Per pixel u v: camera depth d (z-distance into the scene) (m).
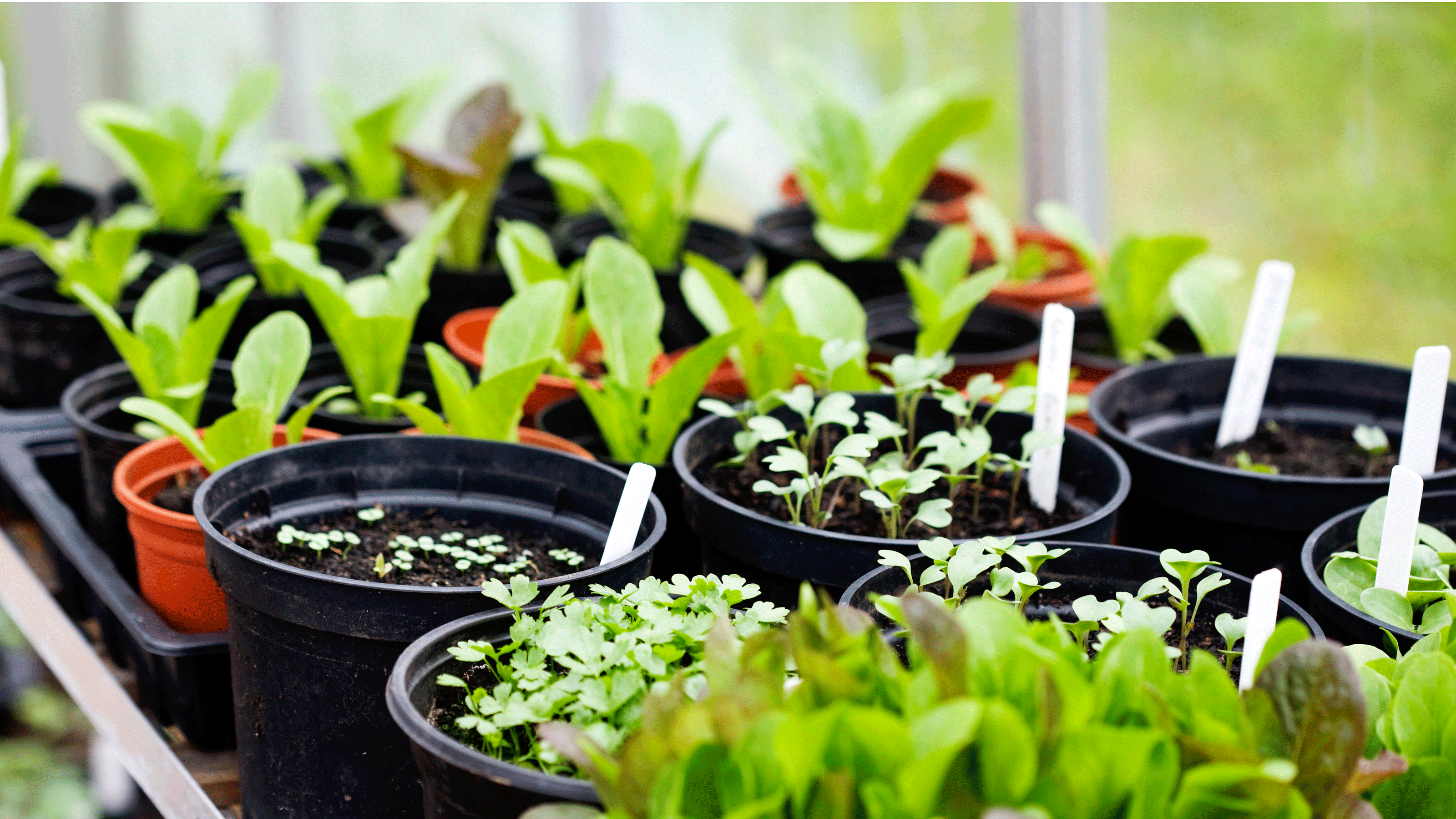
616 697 0.68
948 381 1.45
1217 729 0.57
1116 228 2.24
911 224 2.12
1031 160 2.31
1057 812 0.56
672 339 1.77
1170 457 1.08
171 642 1.04
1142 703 0.60
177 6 3.35
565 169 1.96
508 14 3.17
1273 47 1.86
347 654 0.83
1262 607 0.73
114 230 1.59
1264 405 1.35
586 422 1.38
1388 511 0.86
